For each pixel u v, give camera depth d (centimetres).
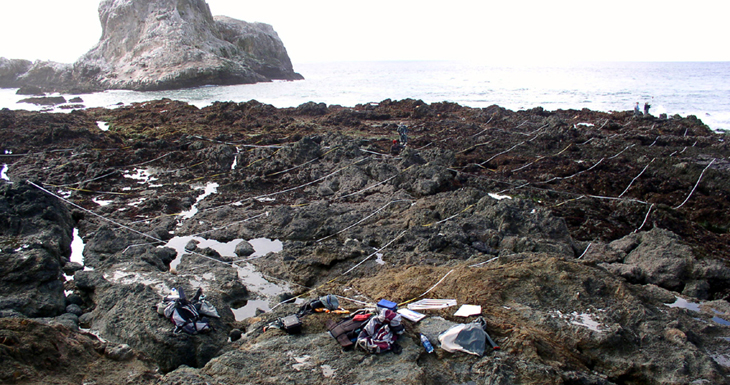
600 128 2569
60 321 712
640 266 930
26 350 521
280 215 1190
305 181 1557
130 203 1352
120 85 6231
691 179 1523
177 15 6938
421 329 648
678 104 4009
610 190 1483
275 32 9744
